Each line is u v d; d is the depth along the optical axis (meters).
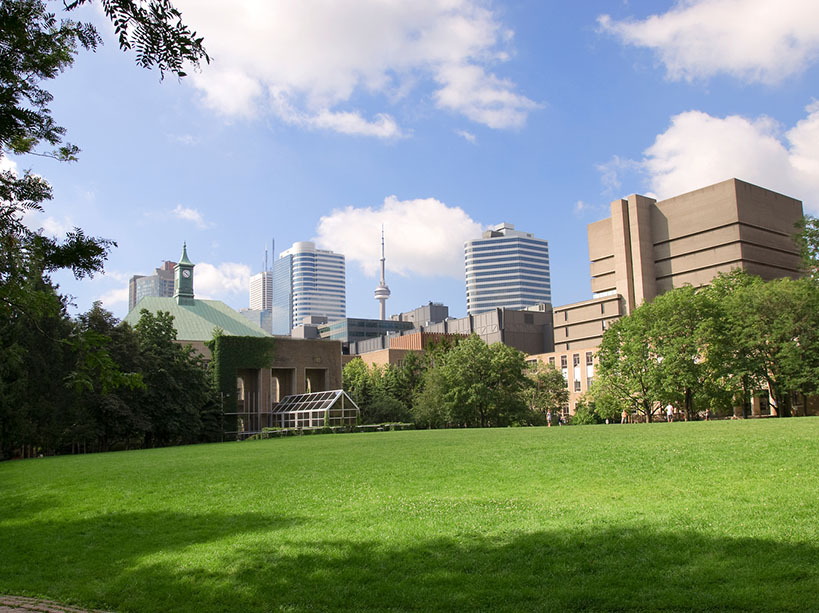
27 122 9.79
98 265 10.16
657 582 8.38
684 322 59.66
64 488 21.56
